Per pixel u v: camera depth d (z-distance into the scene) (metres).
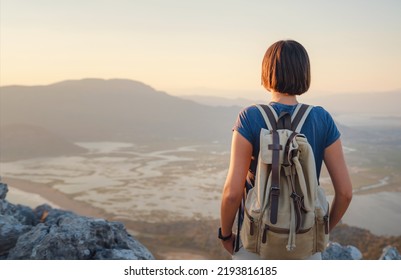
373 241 72.06
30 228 5.98
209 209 158.00
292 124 1.97
